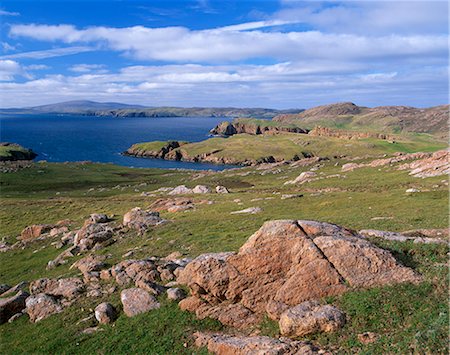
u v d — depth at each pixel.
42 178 147.25
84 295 30.33
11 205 89.62
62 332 25.75
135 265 32.09
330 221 43.47
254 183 122.38
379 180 82.25
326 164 134.00
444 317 17.89
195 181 138.62
